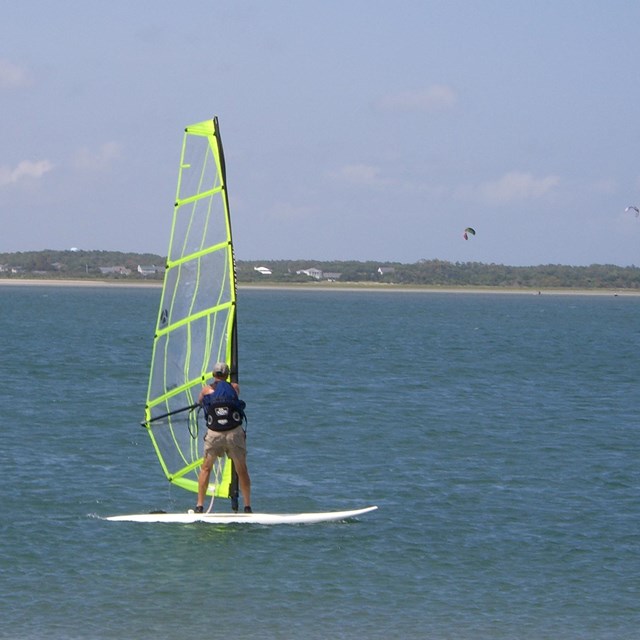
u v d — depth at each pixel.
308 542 54.59
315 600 45.78
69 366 154.75
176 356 58.88
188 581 47.97
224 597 45.91
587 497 67.19
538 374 161.12
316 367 163.50
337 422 99.88
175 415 59.28
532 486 70.31
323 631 42.22
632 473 75.62
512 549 54.22
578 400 124.50
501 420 104.00
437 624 43.22
